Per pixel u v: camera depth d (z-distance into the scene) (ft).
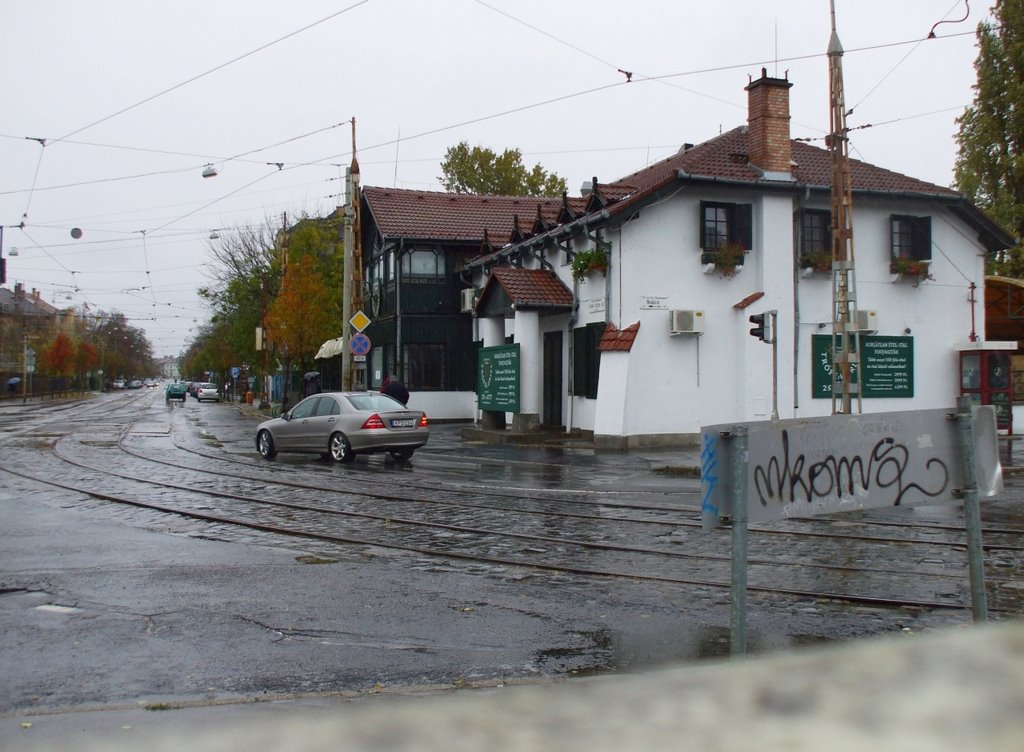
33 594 25.32
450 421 111.04
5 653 19.79
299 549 32.22
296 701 16.26
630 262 74.69
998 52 111.34
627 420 73.51
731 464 14.06
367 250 124.67
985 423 16.49
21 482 52.11
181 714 15.57
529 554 31.17
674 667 18.25
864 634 20.99
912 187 82.58
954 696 14.62
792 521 38.24
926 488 15.83
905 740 13.20
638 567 28.99
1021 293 89.30
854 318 60.85
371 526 36.88
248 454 71.92
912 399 81.82
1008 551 31.58
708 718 14.40
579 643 20.72
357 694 16.65
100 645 20.43
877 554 31.01
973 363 82.58
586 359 81.51
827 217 80.33
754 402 76.23
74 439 88.12
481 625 22.26
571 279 84.28
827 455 14.85
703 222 76.69
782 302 77.25
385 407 64.90
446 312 111.24
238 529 36.37
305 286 128.47
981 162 112.57
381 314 116.57
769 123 77.05
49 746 14.14
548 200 124.47
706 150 81.30
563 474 57.00
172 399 242.58
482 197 122.42
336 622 22.48
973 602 16.17
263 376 191.72
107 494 46.16
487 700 15.84
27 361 255.50
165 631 21.57
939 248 83.51
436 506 42.29
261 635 21.29
